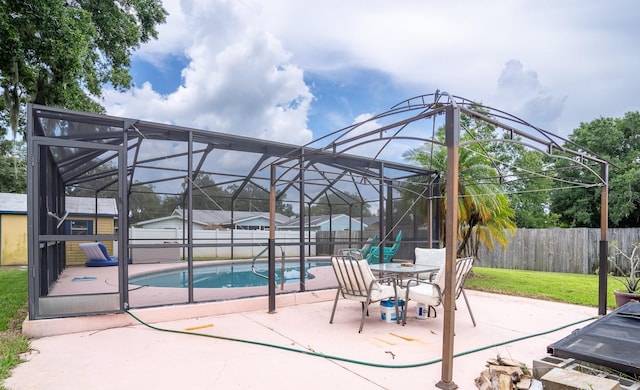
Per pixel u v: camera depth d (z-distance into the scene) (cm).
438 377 315
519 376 282
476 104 354
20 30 781
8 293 691
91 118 483
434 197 840
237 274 1073
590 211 1622
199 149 714
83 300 460
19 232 1343
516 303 623
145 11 1248
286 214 1266
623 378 253
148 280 909
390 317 497
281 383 303
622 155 1656
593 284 796
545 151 441
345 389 292
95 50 1133
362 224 1017
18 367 336
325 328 467
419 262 679
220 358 359
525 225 1762
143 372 324
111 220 1073
